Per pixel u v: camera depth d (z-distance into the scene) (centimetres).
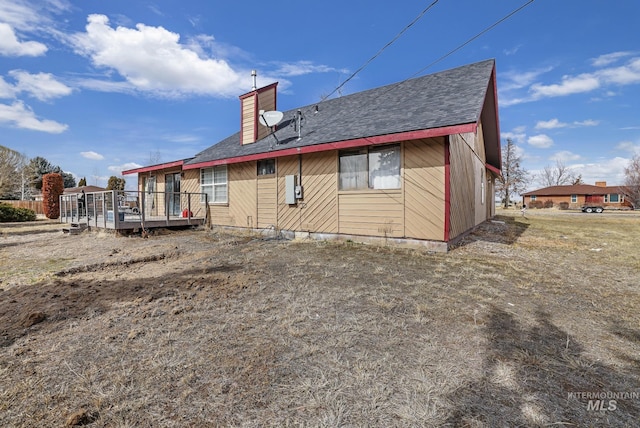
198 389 192
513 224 1357
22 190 3183
